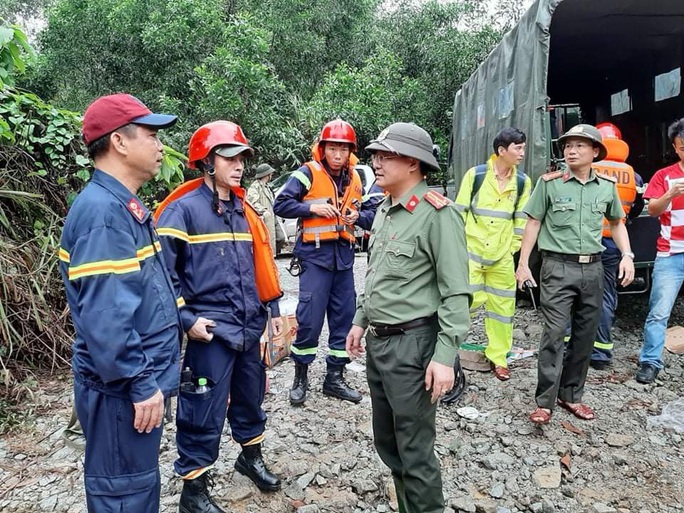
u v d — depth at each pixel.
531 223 3.36
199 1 13.53
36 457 3.01
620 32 6.40
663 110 7.16
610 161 4.18
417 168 2.05
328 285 3.58
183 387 2.31
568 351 3.36
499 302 3.93
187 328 2.26
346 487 2.69
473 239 3.92
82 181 4.75
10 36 3.54
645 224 4.52
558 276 3.16
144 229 1.84
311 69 16.06
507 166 3.82
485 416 3.38
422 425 2.06
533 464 2.85
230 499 2.56
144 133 1.80
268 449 3.03
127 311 1.66
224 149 2.32
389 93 14.33
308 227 3.51
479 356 4.19
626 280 3.38
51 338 4.06
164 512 2.49
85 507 2.54
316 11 15.45
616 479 2.73
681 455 2.93
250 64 11.86
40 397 3.71
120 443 1.77
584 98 8.97
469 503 2.49
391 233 2.06
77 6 14.20
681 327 4.71
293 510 2.53
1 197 4.23
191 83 12.56
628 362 4.23
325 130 3.44
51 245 4.30
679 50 6.63
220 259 2.37
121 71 14.68
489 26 14.67
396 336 2.05
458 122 8.33
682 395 3.63
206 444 2.36
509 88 5.47
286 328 4.55
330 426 3.30
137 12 13.67
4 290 3.90
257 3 15.16
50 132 4.48
